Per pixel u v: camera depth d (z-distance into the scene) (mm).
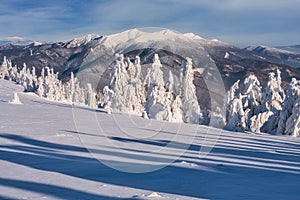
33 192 5574
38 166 7922
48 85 50250
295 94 26250
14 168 7637
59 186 6023
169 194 5570
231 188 6168
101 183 6324
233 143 15312
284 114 26328
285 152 13219
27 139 12469
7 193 5496
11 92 51875
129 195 5426
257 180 7047
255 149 13555
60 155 9469
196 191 5852
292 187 6395
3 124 17109
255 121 27422
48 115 23578
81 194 5465
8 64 97750
